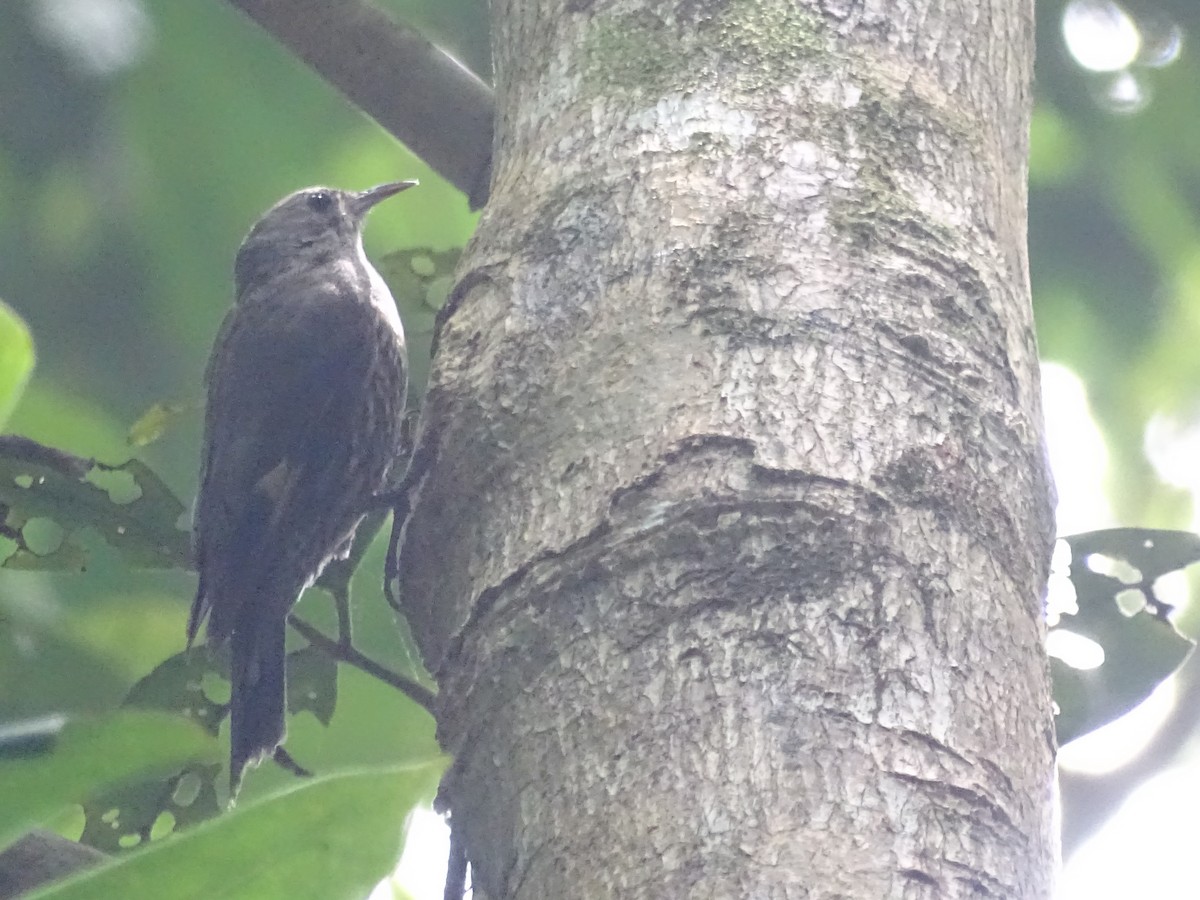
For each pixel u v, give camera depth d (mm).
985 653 4734
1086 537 7422
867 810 4301
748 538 4766
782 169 5508
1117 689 7293
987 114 5969
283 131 11406
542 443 5254
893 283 5293
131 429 8500
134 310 11414
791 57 5781
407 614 5742
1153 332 11805
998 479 5094
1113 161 11688
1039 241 11789
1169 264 11711
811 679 4523
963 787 4422
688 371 5109
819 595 4672
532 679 4840
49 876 5559
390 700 7730
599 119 5824
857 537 4773
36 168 11227
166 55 11219
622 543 4855
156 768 3744
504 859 4723
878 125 5664
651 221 5480
